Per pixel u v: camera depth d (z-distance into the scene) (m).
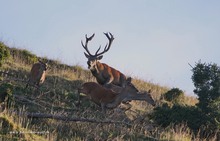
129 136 69.25
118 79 89.81
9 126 60.44
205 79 84.38
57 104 77.25
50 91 81.38
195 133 76.75
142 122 76.75
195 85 85.00
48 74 91.44
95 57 87.44
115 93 77.19
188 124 77.19
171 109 78.56
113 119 75.69
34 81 82.69
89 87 78.31
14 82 81.62
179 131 74.25
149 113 81.25
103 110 76.69
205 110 81.56
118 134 68.69
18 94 76.44
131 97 77.94
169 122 77.12
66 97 80.62
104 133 68.06
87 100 81.25
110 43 88.88
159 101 95.44
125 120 76.44
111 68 89.50
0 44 87.62
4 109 65.75
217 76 84.19
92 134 66.69
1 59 86.94
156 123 77.50
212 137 76.25
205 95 83.44
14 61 94.88
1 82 79.06
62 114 71.00
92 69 87.44
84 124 68.50
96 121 68.31
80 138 64.75
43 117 66.50
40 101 74.88
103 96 77.06
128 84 77.88
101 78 88.38
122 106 82.69
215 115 79.69
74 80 92.31
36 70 82.69
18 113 65.50
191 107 79.19
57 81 89.31
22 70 90.88
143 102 89.44
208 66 85.31
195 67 85.75
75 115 72.81
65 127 66.81
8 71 88.44
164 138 71.00
